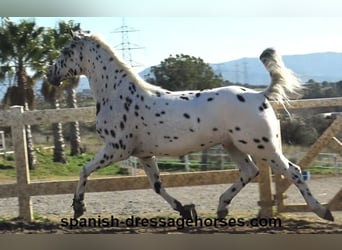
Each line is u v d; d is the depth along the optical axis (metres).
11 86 20.47
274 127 5.57
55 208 8.31
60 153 21.42
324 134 6.30
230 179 6.45
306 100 6.41
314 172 15.23
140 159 6.32
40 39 20.80
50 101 21.94
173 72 29.84
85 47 6.53
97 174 17.09
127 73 6.13
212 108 5.62
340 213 6.86
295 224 6.13
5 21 20.14
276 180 6.39
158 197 9.81
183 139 5.75
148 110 5.87
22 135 6.62
